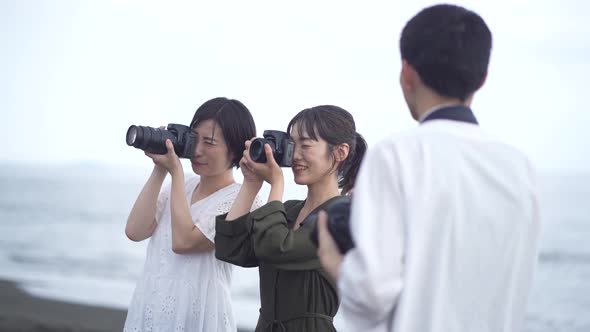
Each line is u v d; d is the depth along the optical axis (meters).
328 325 2.68
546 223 23.12
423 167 1.73
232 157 3.18
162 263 3.22
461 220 1.74
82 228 25.27
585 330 11.27
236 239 2.77
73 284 13.32
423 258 1.72
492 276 1.78
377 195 1.74
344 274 1.71
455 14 1.83
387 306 1.69
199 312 3.10
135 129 2.99
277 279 2.73
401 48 1.89
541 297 13.66
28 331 7.93
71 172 55.44
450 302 1.74
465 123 1.83
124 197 36.97
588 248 18.62
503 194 1.78
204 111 3.16
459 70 1.81
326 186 2.84
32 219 27.64
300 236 2.58
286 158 2.74
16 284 12.48
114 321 8.70
